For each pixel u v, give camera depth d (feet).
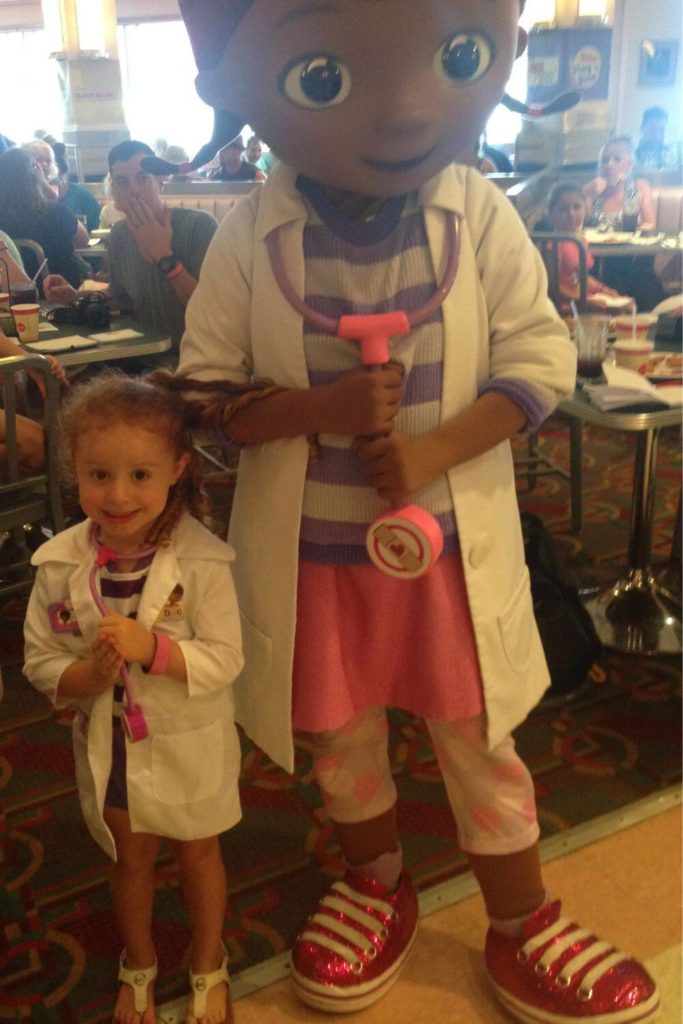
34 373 6.97
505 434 3.79
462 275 3.71
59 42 25.18
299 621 4.10
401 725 6.92
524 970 4.41
